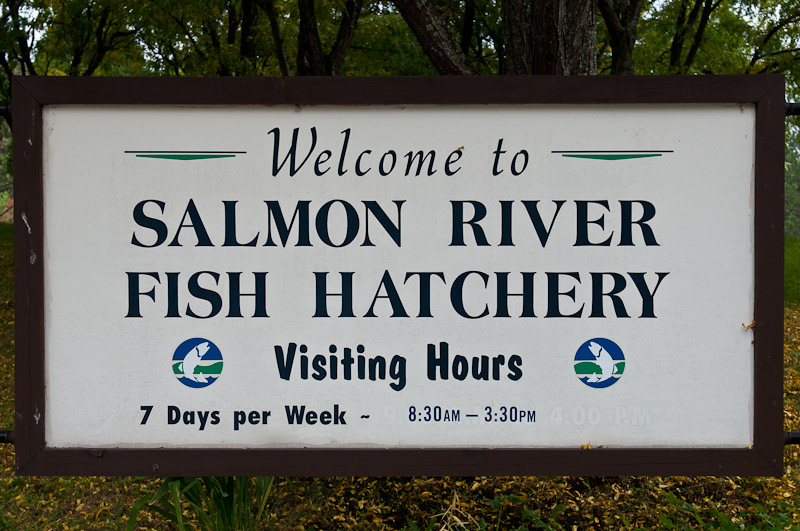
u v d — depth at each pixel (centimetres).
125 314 320
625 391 320
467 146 317
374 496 455
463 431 321
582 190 317
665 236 318
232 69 1113
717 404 319
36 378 315
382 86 314
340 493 457
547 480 453
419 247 319
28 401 315
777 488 447
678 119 315
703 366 318
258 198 319
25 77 311
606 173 317
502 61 956
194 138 317
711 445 319
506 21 477
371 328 320
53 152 315
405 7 486
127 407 320
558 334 320
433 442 321
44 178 316
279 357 321
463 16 999
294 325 320
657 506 432
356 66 1067
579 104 315
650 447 319
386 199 319
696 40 1159
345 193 319
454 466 317
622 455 316
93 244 318
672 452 316
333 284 320
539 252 319
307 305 320
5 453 557
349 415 321
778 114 312
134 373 320
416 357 320
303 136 317
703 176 316
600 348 320
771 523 392
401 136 317
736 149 315
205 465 317
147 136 317
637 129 316
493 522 430
